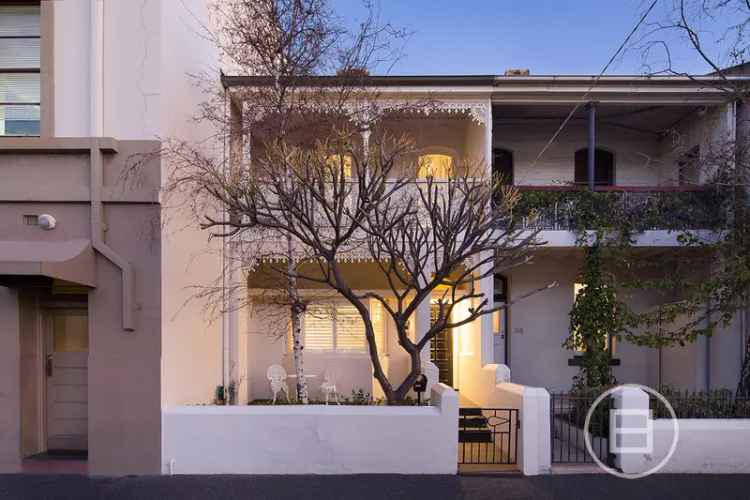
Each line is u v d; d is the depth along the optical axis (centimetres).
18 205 663
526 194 962
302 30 778
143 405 655
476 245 655
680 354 1067
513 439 712
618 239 944
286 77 788
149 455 650
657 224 952
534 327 1184
